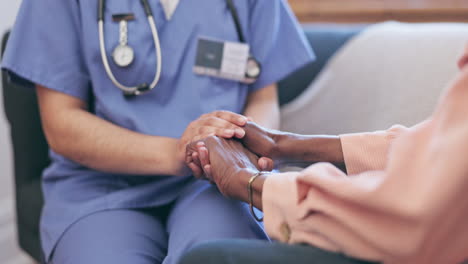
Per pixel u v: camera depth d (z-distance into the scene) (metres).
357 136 0.77
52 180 1.05
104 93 0.96
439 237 0.47
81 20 0.94
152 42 0.96
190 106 0.99
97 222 0.87
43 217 0.98
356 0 1.81
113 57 0.92
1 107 1.72
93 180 0.98
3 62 0.91
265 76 1.11
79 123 0.92
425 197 0.43
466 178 0.43
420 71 1.31
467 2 1.62
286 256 0.50
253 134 0.81
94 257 0.79
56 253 0.88
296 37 1.14
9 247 1.78
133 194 0.93
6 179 1.77
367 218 0.48
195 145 0.79
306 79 1.51
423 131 0.48
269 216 0.59
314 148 0.78
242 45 1.03
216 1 1.02
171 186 0.97
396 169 0.46
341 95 1.44
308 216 0.54
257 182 0.64
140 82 0.96
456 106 0.46
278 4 1.11
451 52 1.29
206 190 0.87
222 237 0.73
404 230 0.45
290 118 1.52
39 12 0.92
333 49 1.50
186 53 1.00
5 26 1.68
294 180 0.58
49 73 0.93
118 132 0.91
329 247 0.53
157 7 0.98
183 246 0.74
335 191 0.50
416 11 1.70
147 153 0.88
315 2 1.89
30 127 1.45
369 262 0.50
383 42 1.40
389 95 1.34
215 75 1.02
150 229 0.88
